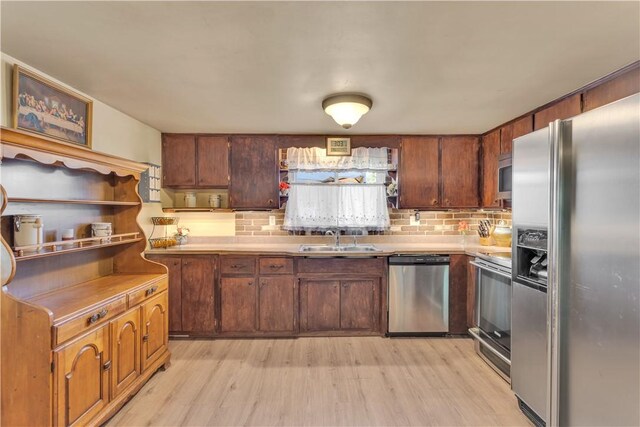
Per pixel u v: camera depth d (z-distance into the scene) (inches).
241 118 111.2
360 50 63.9
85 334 64.0
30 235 64.8
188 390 85.7
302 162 135.3
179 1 48.6
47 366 55.9
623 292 48.3
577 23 54.6
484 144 133.1
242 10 50.9
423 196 135.4
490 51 64.5
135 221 94.7
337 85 81.9
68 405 59.3
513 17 52.9
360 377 92.4
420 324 121.1
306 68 72.1
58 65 70.2
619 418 49.2
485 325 102.7
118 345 73.9
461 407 78.4
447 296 121.3
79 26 55.6
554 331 60.1
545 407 65.4
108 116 97.5
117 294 74.2
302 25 55.1
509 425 71.9
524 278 73.1
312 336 121.6
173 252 119.4
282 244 140.5
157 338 91.5
